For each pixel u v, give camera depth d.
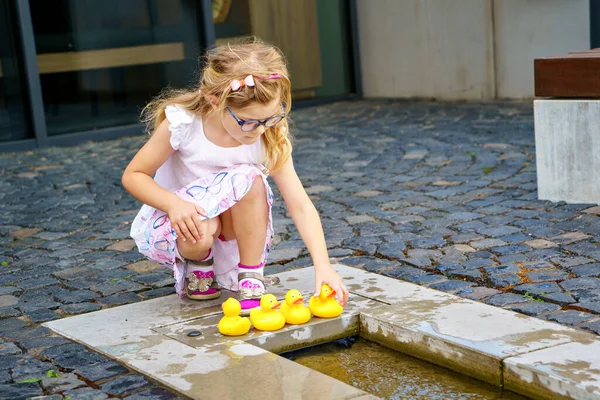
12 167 6.50
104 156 6.80
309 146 6.57
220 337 2.79
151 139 2.93
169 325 2.93
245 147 2.96
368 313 2.90
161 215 3.01
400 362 2.70
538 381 2.33
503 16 7.93
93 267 3.80
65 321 3.05
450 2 8.26
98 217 4.78
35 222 4.74
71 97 7.60
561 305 2.91
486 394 2.42
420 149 6.11
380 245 3.84
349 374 2.62
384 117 7.73
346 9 9.09
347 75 9.20
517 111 7.38
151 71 8.03
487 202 4.48
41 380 2.54
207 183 2.94
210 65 2.84
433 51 8.51
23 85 7.33
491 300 3.01
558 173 4.34
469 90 8.31
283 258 3.75
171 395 2.39
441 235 3.92
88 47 7.66
